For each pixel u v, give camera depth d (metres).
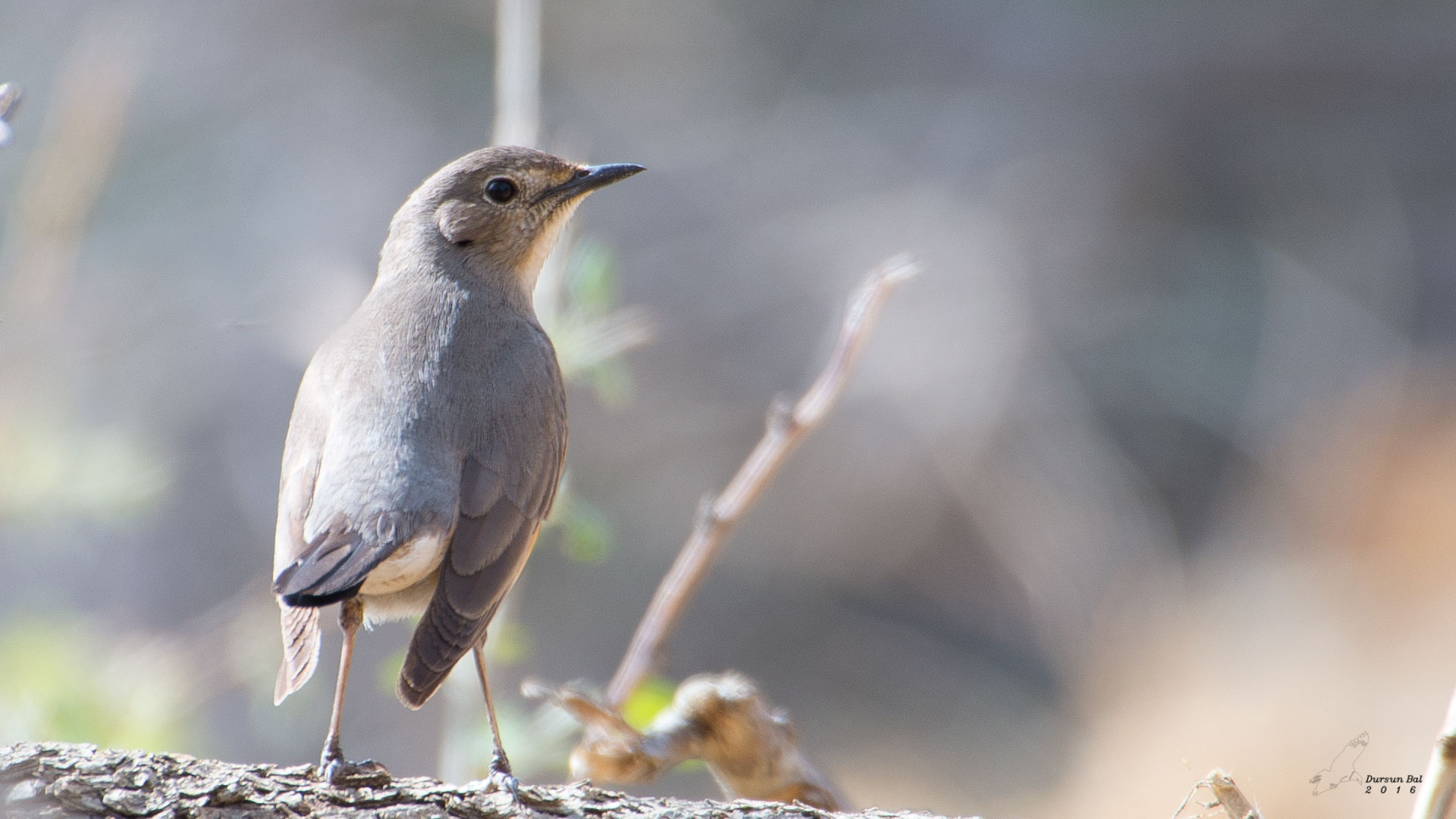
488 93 21.78
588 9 23.36
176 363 16.62
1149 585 18.66
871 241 21.84
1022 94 24.25
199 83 20.36
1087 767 15.96
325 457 5.55
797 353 20.61
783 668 18.19
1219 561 18.91
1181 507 20.19
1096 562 19.06
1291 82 25.28
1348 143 25.17
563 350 6.66
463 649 5.24
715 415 19.88
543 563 17.86
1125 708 16.59
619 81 23.27
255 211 19.70
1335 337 22.30
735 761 5.26
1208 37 25.11
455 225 6.42
